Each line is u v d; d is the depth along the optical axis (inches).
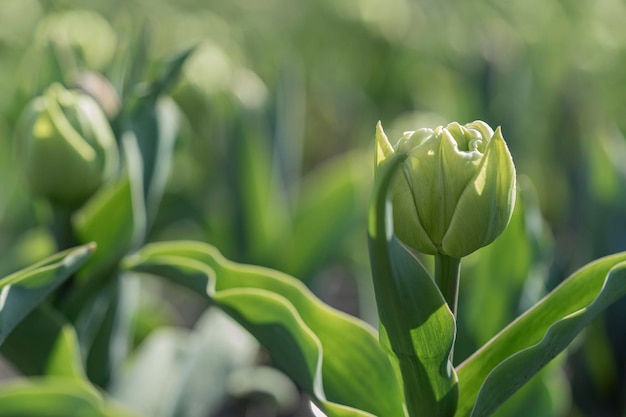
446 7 81.0
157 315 48.3
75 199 31.4
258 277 29.1
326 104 78.3
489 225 23.4
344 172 46.6
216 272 29.9
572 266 42.9
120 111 33.6
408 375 24.5
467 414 25.4
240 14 80.7
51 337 30.9
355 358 26.9
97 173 31.3
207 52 47.3
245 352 39.4
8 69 60.9
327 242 46.0
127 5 71.7
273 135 47.8
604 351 39.6
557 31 66.7
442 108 68.2
